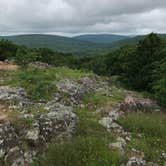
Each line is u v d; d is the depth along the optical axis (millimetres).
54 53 72875
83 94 22797
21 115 14703
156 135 16016
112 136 14672
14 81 23484
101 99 22266
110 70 51500
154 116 20469
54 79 25016
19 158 11828
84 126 14984
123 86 38406
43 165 11688
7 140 12414
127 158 12445
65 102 20172
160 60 35906
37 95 20078
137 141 14695
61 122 14273
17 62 34156
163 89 27047
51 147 12500
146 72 37156
